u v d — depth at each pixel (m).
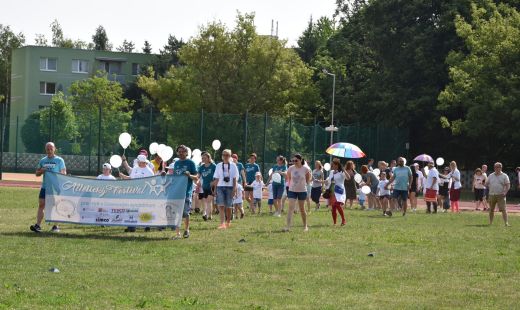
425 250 16.83
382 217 27.52
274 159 47.62
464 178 62.31
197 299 10.45
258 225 21.72
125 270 12.58
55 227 18.39
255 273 12.86
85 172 49.56
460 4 57.88
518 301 11.27
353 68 71.12
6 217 21.64
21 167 52.09
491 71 50.69
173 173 18.62
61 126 50.28
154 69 93.19
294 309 10.09
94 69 92.56
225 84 67.31
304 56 91.25
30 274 11.84
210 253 15.09
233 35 67.81
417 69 59.22
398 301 10.94
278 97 68.00
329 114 69.69
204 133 47.41
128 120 48.81
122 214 18.34
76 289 10.80
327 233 19.75
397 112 58.81
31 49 89.12
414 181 32.06
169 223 18.09
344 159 51.38
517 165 59.91
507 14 55.31
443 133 60.44
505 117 50.25
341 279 12.59
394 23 60.47
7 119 52.44
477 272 13.87
